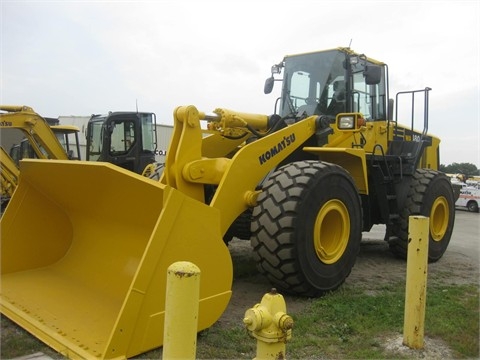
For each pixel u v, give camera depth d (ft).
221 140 17.43
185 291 6.63
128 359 9.38
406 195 21.42
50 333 10.23
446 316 13.30
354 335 11.77
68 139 43.73
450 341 11.50
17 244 14.15
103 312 11.35
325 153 17.11
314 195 14.11
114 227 13.20
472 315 13.44
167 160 13.07
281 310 7.73
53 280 13.57
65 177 12.79
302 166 14.56
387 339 11.51
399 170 20.84
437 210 22.68
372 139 20.43
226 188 13.09
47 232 14.65
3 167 33.68
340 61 19.31
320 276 14.46
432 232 21.95
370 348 10.99
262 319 7.47
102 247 13.44
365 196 19.40
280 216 13.57
